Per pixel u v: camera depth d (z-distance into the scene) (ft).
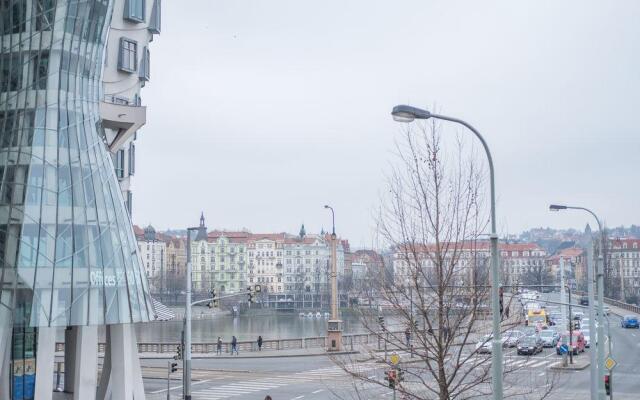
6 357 130.31
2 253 132.26
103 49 150.51
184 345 180.75
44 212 134.31
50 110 139.54
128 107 173.47
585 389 175.63
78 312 132.36
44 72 140.26
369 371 195.31
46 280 131.03
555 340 264.93
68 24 141.38
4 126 138.82
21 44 140.56
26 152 136.67
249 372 226.38
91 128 145.38
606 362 134.10
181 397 179.42
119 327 141.90
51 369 130.21
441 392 76.28
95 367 135.54
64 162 138.51
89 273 135.23
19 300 130.31
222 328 530.68
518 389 163.32
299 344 310.65
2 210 134.10
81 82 144.87
